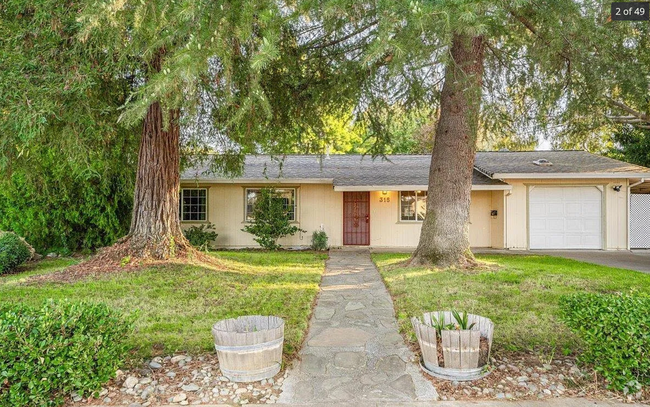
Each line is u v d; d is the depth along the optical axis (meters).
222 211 12.86
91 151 6.16
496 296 5.43
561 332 3.94
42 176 8.68
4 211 10.07
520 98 7.73
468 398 2.81
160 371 3.21
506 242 11.84
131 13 3.67
